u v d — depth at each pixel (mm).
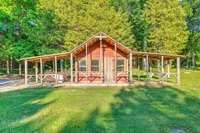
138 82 31422
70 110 16047
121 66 33406
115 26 45062
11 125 12898
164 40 47281
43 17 41781
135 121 13445
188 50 59562
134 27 55156
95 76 32969
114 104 17984
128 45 46531
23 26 40656
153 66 58562
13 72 50062
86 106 17281
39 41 40688
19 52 40344
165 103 18500
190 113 15398
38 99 20328
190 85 29781
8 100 20172
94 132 11602
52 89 26297
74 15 43531
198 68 60031
